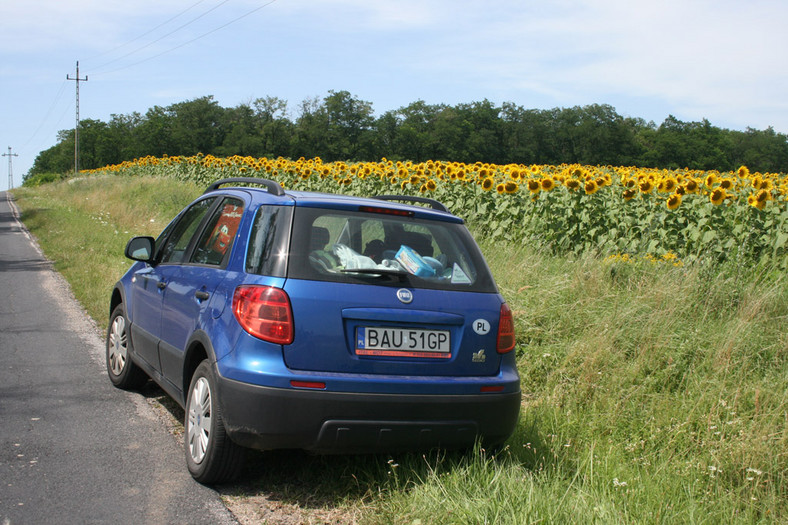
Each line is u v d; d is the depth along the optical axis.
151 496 3.38
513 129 167.75
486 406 3.50
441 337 3.50
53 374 5.64
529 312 6.12
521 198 10.92
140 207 20.86
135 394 5.23
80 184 39.31
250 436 3.21
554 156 165.88
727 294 6.36
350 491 3.50
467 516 2.99
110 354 5.59
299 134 159.25
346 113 163.00
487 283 3.80
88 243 14.74
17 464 3.69
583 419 4.49
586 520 2.98
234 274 3.56
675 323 5.71
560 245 9.36
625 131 158.75
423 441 3.41
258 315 3.26
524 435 4.18
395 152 163.62
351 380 3.25
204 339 3.56
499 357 3.67
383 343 3.37
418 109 177.62
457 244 3.87
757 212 8.44
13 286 10.32
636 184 9.99
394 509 3.18
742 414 4.37
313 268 3.37
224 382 3.28
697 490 3.54
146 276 4.98
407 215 3.83
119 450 4.00
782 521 3.31
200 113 158.50
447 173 13.71
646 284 6.60
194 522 3.11
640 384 4.99
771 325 5.84
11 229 21.58
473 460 3.58
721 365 5.03
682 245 9.08
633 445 4.11
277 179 21.36
